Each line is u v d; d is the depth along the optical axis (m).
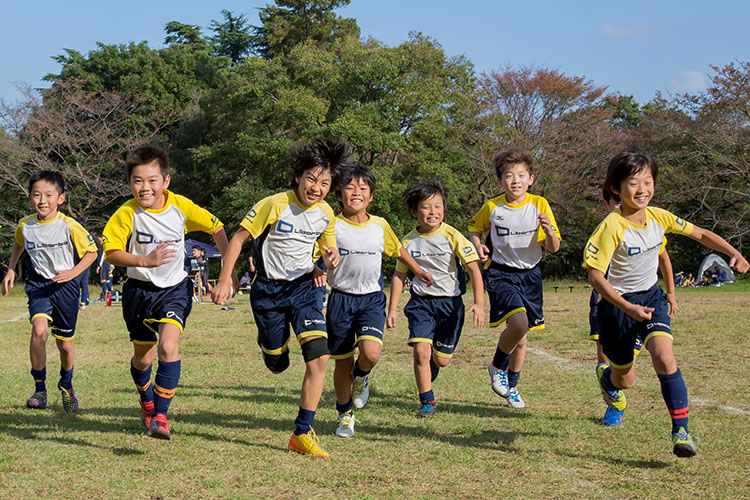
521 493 3.42
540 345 9.42
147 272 4.50
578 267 36.91
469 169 34.25
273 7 41.97
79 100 36.78
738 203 32.22
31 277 5.59
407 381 6.82
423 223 5.51
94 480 3.59
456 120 33.94
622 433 4.64
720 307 15.43
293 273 4.41
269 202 4.38
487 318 13.73
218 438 4.49
